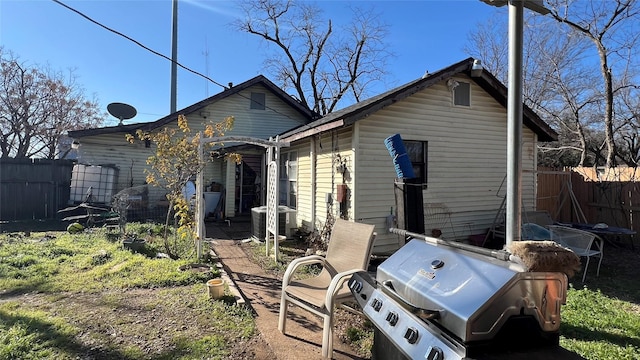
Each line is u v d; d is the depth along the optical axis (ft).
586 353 9.68
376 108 20.66
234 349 9.91
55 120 55.77
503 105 26.43
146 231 27.53
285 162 32.89
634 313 13.32
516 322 4.83
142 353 9.52
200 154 19.72
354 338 10.58
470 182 25.30
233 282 15.94
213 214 37.42
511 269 4.96
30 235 26.58
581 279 18.22
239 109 43.34
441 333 5.08
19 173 35.29
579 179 30.76
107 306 12.69
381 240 22.17
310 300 10.21
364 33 64.03
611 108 36.60
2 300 13.28
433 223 23.75
